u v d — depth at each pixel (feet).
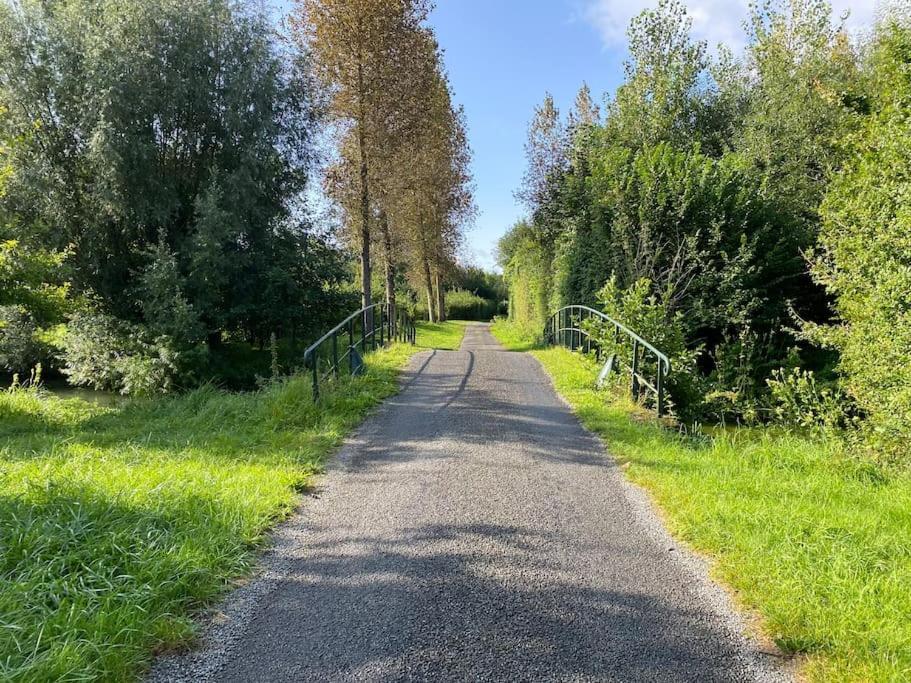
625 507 15.40
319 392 26.45
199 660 8.95
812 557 12.34
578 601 10.80
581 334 43.75
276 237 63.31
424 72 56.39
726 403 37.42
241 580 11.39
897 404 23.00
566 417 25.09
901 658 9.04
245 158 57.57
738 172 47.78
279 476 16.80
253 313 61.05
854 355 26.94
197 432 23.99
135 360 49.78
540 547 12.98
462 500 15.66
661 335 30.53
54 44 54.34
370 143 54.65
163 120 56.03
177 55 55.72
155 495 14.48
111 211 53.88
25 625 8.97
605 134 60.59
